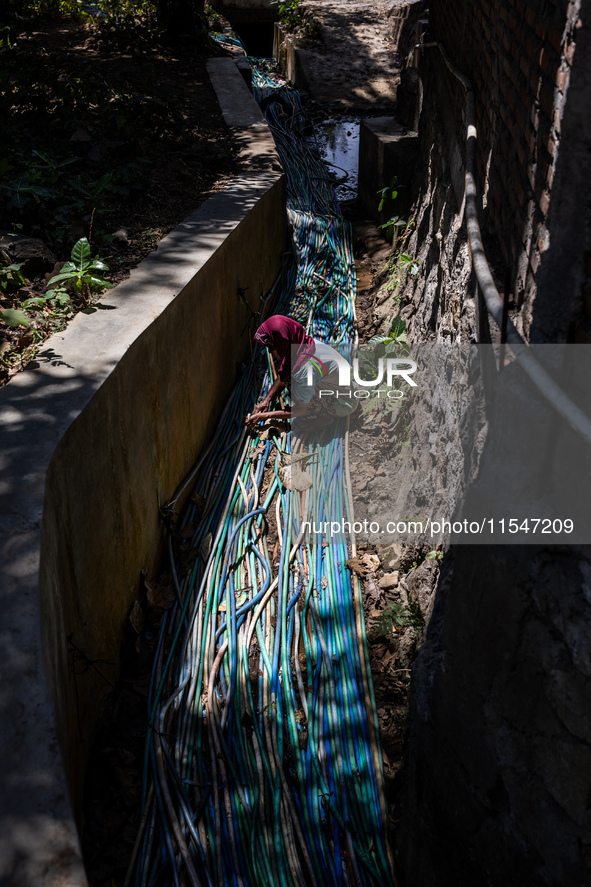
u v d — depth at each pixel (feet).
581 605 6.47
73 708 10.10
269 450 18.88
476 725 8.13
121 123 23.35
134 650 13.60
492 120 13.48
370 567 15.43
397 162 27.58
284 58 52.24
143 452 14.05
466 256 14.23
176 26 39.47
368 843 10.69
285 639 13.69
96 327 13.69
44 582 8.50
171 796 11.22
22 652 7.51
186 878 10.25
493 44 13.97
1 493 9.25
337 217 30.63
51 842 6.17
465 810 8.57
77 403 11.12
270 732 12.13
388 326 22.81
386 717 12.60
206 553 15.57
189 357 16.79
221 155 25.53
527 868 7.59
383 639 13.87
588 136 6.49
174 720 12.43
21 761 6.70
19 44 35.40
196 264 17.06
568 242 6.89
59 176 19.72
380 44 49.19
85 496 11.14
